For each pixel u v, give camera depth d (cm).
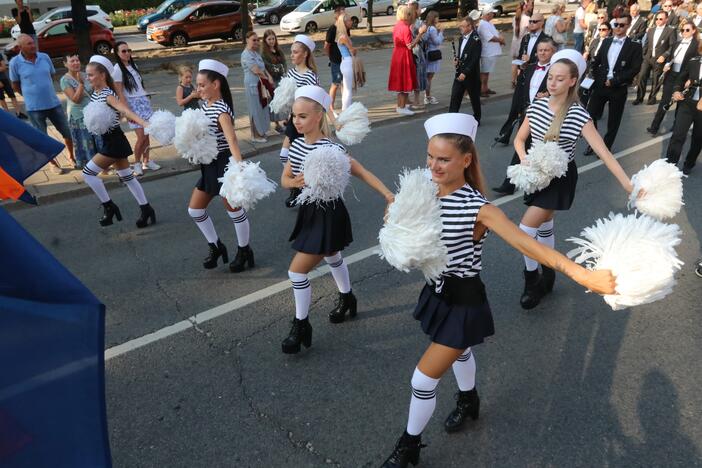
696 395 326
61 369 140
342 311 408
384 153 831
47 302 140
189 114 431
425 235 220
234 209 466
